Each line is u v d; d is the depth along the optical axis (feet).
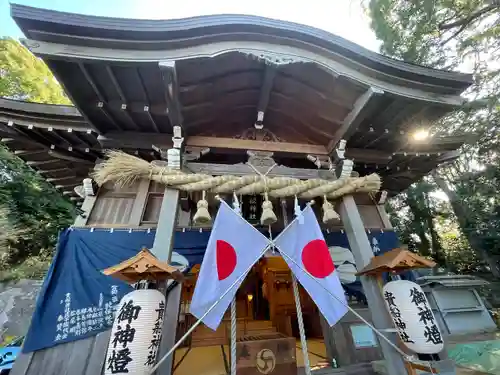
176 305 9.40
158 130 12.09
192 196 13.21
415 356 8.43
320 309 8.52
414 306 8.34
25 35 8.20
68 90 9.58
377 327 9.34
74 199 22.12
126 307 7.22
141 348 6.75
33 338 8.88
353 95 11.42
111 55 8.58
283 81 11.89
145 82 9.81
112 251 11.10
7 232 28.48
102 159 14.37
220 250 8.68
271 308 23.80
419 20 26.76
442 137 15.81
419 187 40.65
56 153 14.28
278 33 10.06
